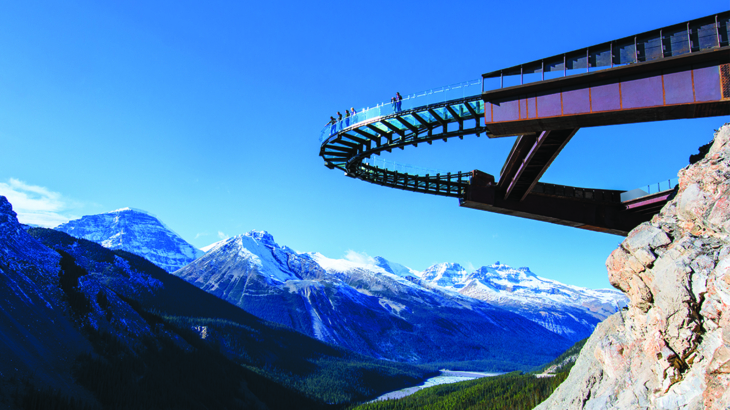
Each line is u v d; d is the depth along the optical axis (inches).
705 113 1551.4
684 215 1576.0
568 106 1738.4
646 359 1577.3
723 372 1158.3
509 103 1872.5
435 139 2244.1
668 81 1558.8
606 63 1675.7
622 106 1628.9
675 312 1382.9
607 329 2333.9
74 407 5644.7
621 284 1720.0
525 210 2792.8
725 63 1470.2
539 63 1814.7
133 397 6742.1
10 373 5703.7
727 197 1459.2
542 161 2255.2
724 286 1262.3
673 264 1427.2
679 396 1317.7
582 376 2263.8
